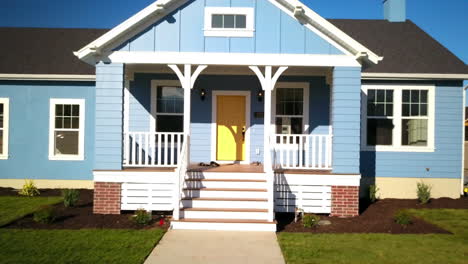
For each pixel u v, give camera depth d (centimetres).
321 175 884
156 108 1135
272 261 577
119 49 890
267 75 898
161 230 735
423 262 575
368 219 859
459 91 1134
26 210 880
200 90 1138
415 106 1141
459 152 1132
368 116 1137
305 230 765
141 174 880
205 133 1138
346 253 612
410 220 798
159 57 891
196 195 848
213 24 903
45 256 574
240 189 859
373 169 1129
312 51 896
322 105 1130
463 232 752
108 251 602
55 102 1184
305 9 873
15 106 1184
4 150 1180
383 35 1313
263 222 759
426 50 1220
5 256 572
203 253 611
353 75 893
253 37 898
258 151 1134
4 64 1210
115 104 884
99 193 873
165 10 891
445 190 1130
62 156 1179
